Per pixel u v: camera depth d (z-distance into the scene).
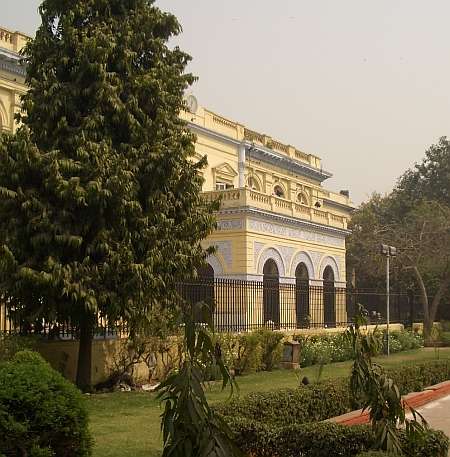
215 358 4.29
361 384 6.15
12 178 12.45
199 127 32.84
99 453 8.11
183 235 14.08
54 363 14.15
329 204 46.47
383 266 39.06
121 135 13.66
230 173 35.25
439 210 39.12
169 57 14.71
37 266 12.53
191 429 4.12
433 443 6.38
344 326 27.05
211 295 18.95
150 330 14.27
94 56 13.30
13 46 22.50
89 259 12.50
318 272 32.44
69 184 12.23
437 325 37.03
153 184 13.38
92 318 13.51
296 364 19.95
